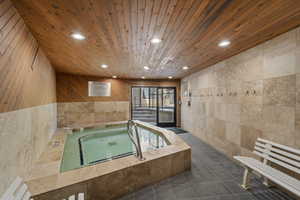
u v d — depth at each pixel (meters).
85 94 5.38
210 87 3.79
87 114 5.42
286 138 1.88
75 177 1.60
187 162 2.49
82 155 3.21
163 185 2.05
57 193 1.43
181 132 5.28
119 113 6.00
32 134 2.00
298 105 1.74
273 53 2.05
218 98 3.42
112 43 2.29
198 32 1.88
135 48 2.52
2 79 1.20
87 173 1.68
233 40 2.14
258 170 1.71
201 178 2.23
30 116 1.92
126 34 1.96
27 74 1.81
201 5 1.33
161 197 1.80
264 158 2.00
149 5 1.34
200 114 4.37
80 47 2.49
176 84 6.30
